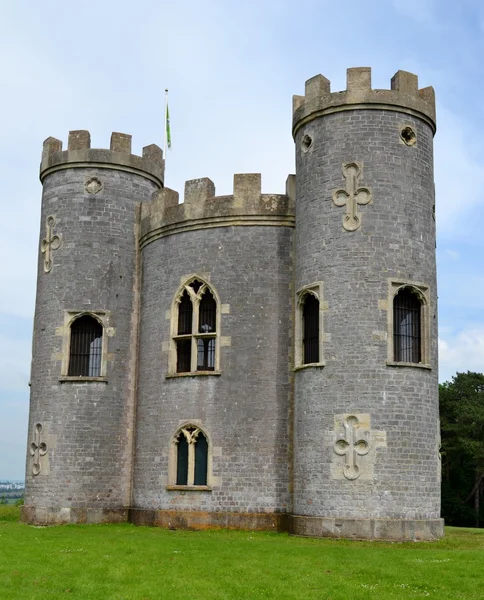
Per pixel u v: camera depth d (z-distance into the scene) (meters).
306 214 26.45
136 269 32.22
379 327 24.56
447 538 24.17
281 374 27.55
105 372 30.73
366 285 24.81
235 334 28.05
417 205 25.83
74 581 15.88
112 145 32.69
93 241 31.83
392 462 23.77
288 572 16.88
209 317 28.89
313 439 24.72
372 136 25.72
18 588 15.16
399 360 25.00
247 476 26.95
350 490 23.66
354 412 24.11
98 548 20.75
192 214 29.50
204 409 27.92
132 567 17.50
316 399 24.88
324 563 18.14
